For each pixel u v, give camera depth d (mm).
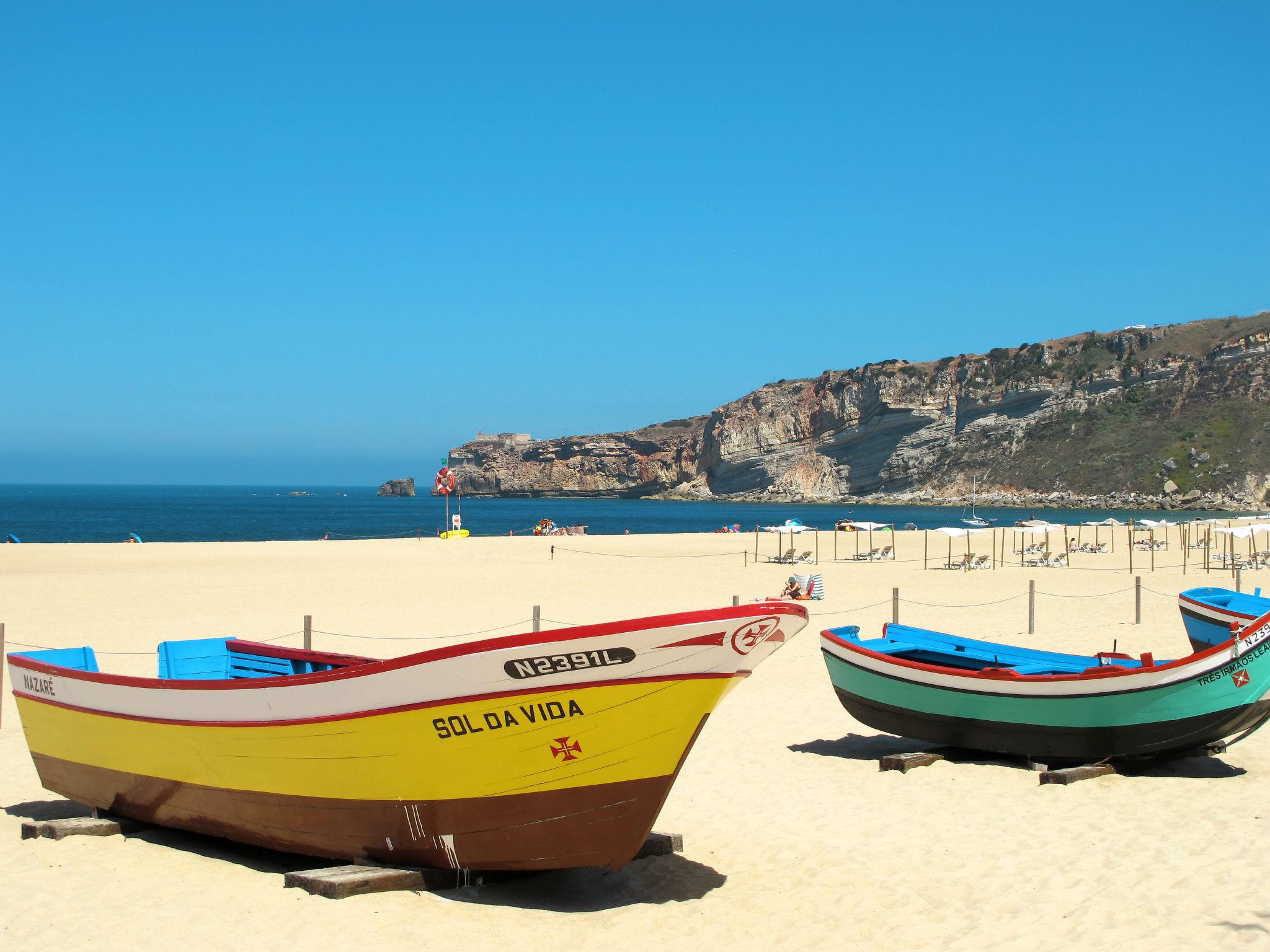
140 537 70375
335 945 5664
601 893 6598
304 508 144000
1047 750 9398
